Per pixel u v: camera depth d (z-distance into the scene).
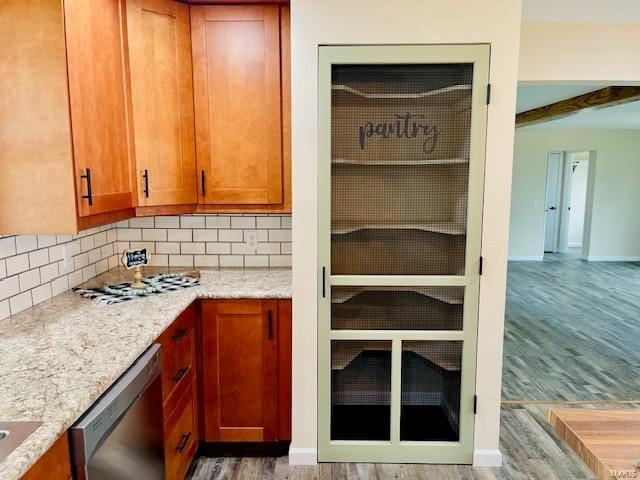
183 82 2.33
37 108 1.65
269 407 2.36
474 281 2.22
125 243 2.83
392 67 2.12
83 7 1.75
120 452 1.38
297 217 2.19
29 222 1.71
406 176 2.21
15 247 1.88
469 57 2.07
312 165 2.15
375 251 2.25
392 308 2.28
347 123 2.17
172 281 2.45
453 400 2.34
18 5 1.61
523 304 5.51
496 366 2.28
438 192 2.21
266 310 2.28
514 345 4.11
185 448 2.13
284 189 2.46
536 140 8.22
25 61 1.63
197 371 2.30
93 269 2.53
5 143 1.68
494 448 2.34
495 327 2.25
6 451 0.98
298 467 2.35
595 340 4.25
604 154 8.23
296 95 2.11
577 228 11.03
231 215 2.81
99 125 1.87
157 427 1.69
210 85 2.38
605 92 4.42
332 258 2.25
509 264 8.15
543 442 2.57
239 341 2.30
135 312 1.93
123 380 1.42
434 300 2.27
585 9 2.60
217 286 2.37
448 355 2.30
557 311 5.21
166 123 2.27
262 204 2.47
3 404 1.17
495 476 2.28
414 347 2.30
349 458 2.37
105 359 1.45
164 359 1.84
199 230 2.82
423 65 2.11
